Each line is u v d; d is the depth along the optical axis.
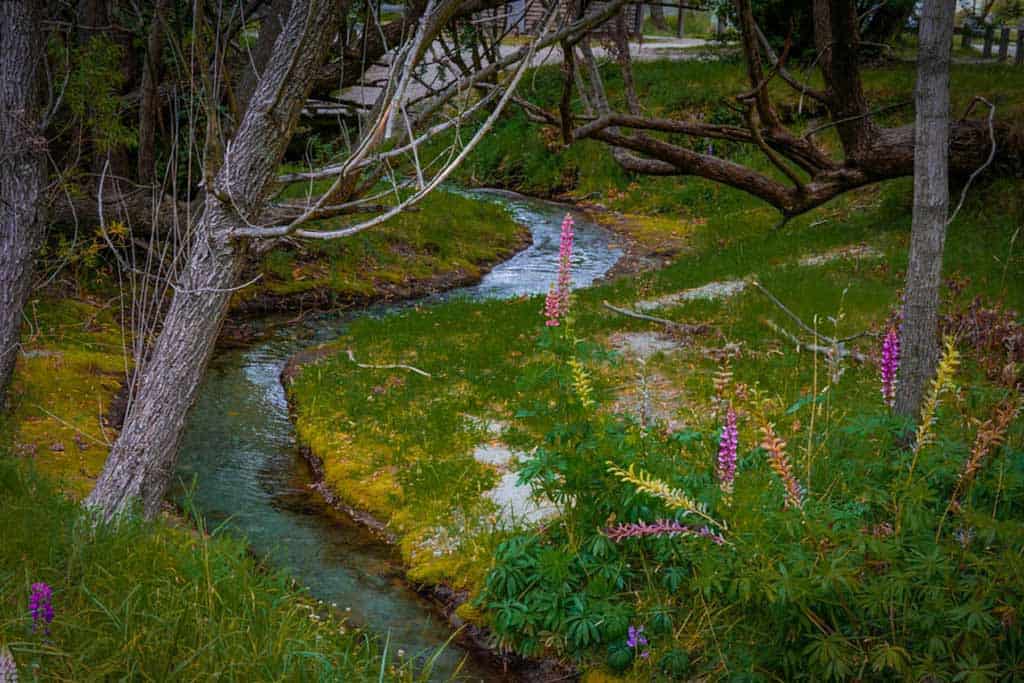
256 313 17.03
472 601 7.38
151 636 4.56
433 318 15.85
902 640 5.05
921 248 7.17
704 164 16.38
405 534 8.66
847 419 7.35
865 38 26.88
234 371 13.87
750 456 6.79
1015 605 4.78
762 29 27.11
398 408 11.43
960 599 4.98
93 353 12.95
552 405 10.99
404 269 19.88
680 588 6.68
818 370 11.15
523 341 14.00
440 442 10.26
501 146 30.91
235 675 4.55
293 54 7.07
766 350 12.18
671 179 27.31
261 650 4.90
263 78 7.17
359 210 6.73
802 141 15.84
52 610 4.50
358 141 7.36
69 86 12.05
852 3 15.49
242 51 13.28
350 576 8.00
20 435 9.89
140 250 15.87
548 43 7.73
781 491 5.60
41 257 14.66
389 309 17.80
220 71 6.81
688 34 48.19
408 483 9.51
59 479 8.05
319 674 4.86
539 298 17.11
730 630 6.07
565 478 6.99
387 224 21.48
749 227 22.30
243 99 12.55
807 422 8.18
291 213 15.18
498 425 10.80
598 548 6.77
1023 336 10.55
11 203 8.99
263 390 13.02
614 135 15.82
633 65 31.45
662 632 6.42
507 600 7.02
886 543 5.02
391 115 5.82
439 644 7.01
